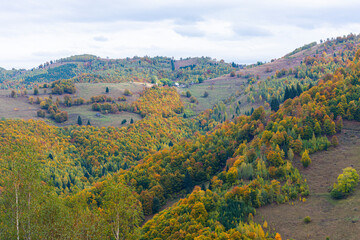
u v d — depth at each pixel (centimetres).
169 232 7600
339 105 11500
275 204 7950
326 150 9975
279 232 6631
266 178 9138
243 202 7769
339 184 7569
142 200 10569
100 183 11556
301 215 7144
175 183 11825
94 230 4738
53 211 4825
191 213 7700
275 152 9619
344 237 5831
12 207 4650
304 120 11212
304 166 9294
